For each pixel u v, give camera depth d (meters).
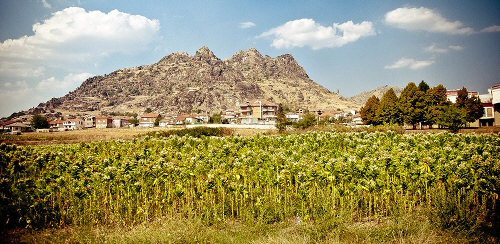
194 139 22.00
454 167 9.43
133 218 9.69
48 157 14.59
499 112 60.97
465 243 7.11
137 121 182.62
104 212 9.87
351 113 181.75
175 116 187.75
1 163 12.90
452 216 8.12
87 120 163.62
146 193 10.16
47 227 9.05
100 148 20.94
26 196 9.34
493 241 7.07
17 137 50.97
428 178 9.26
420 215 8.48
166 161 13.73
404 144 15.59
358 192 9.30
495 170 8.91
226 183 9.81
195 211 9.24
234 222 9.26
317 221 8.29
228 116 169.88
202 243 7.56
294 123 59.59
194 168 11.31
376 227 8.02
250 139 21.97
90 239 7.80
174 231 7.89
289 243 7.36
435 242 7.12
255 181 11.00
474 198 9.09
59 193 10.15
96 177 10.30
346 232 7.82
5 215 8.71
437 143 16.77
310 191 9.53
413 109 59.12
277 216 9.30
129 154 17.09
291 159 12.14
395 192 9.37
